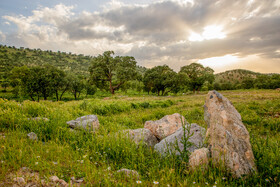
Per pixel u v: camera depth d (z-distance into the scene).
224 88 95.75
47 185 2.19
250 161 2.98
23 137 4.09
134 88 72.31
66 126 5.43
